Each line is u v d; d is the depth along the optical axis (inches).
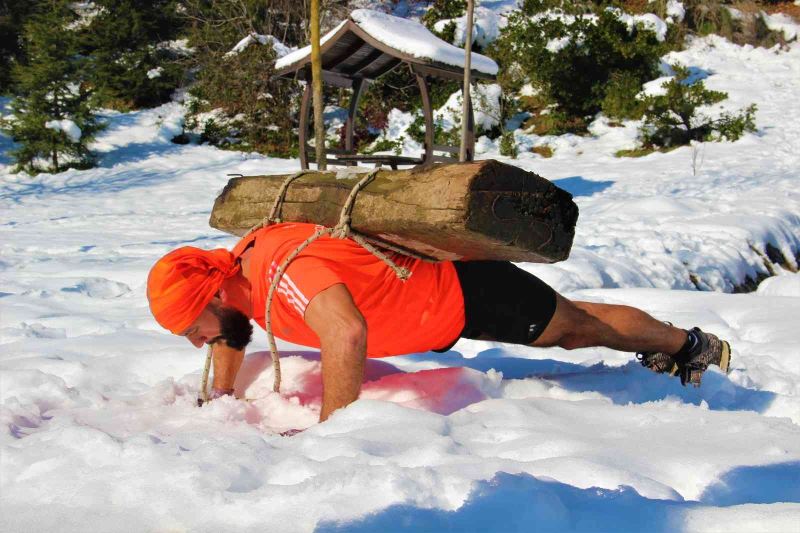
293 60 466.9
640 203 431.2
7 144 769.6
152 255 319.3
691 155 680.4
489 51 829.8
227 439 89.5
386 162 430.3
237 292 109.8
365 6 944.3
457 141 739.4
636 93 757.9
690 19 1005.2
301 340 109.1
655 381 121.6
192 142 807.1
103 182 667.4
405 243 101.1
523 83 845.2
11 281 248.5
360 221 100.9
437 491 72.4
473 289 106.7
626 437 91.9
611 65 799.7
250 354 133.3
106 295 244.5
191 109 840.9
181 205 563.2
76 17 904.9
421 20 917.8
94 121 743.7
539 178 93.8
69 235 398.6
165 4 924.0
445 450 83.2
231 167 721.6
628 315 116.8
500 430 93.2
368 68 482.3
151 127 827.4
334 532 66.2
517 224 92.3
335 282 97.3
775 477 78.1
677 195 514.3
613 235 334.3
